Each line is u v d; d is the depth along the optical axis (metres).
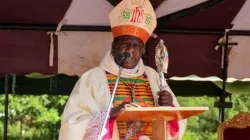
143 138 5.19
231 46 7.08
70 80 8.17
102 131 4.55
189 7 6.29
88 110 5.25
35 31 6.77
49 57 6.79
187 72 7.01
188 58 7.02
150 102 5.50
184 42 7.00
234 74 7.12
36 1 6.21
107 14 6.56
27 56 6.76
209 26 6.95
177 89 8.73
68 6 6.32
